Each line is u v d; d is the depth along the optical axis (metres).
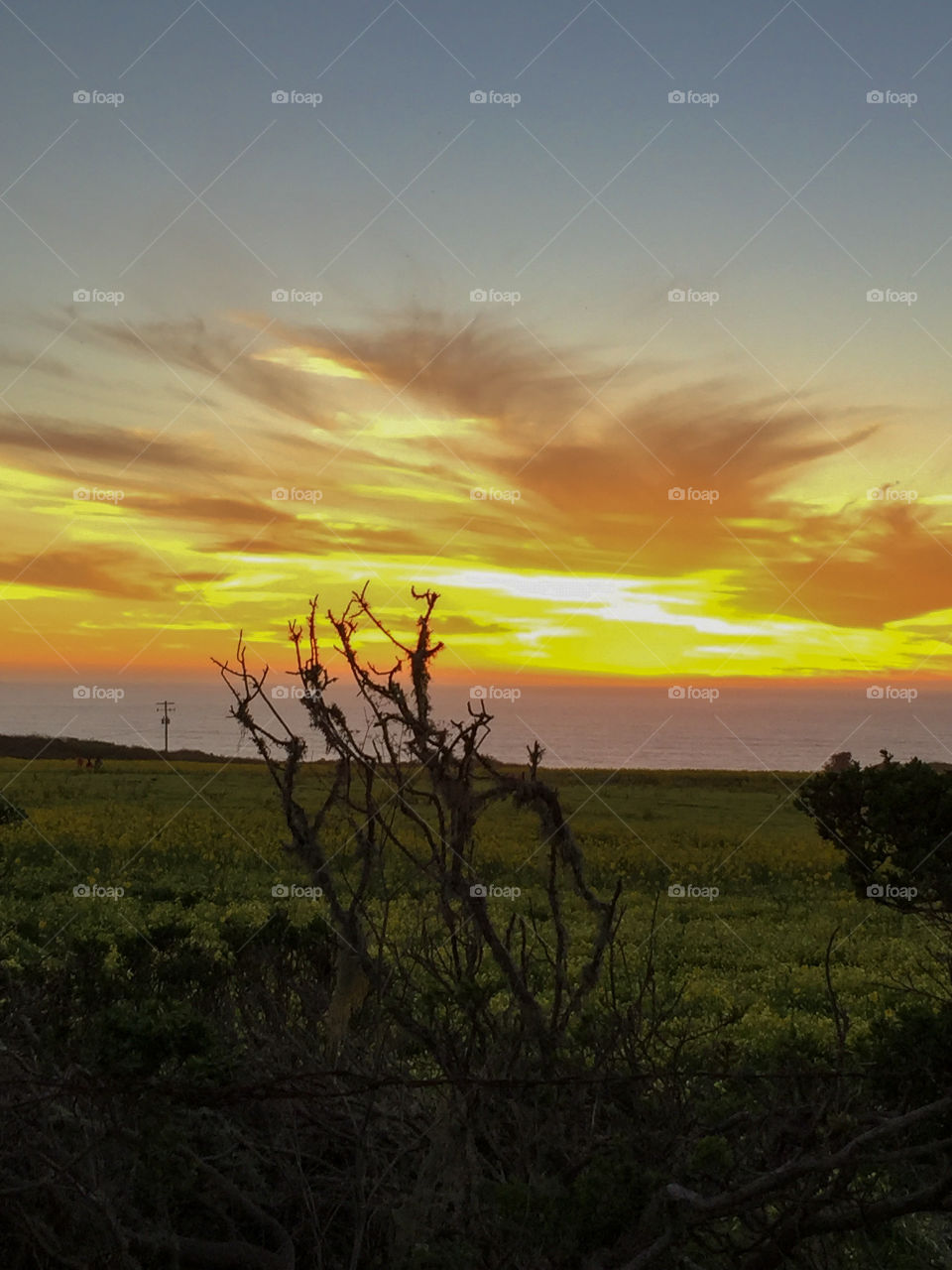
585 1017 3.29
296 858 3.87
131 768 45.38
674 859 21.36
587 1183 2.73
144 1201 3.56
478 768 3.68
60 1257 3.23
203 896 13.93
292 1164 3.73
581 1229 2.71
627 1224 2.73
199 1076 3.12
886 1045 3.15
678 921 14.58
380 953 3.78
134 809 28.02
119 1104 3.37
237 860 20.19
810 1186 2.86
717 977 10.72
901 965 11.36
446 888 3.59
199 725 117.06
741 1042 5.87
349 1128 3.71
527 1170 3.15
